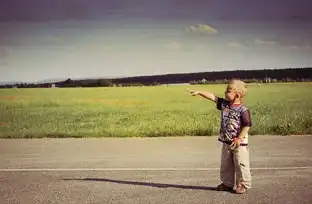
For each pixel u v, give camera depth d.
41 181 4.12
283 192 3.61
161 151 5.89
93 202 3.40
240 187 3.56
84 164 4.97
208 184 3.91
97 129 7.84
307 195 3.52
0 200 3.48
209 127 7.80
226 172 3.62
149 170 4.57
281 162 4.93
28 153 5.82
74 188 3.84
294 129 7.65
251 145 6.27
